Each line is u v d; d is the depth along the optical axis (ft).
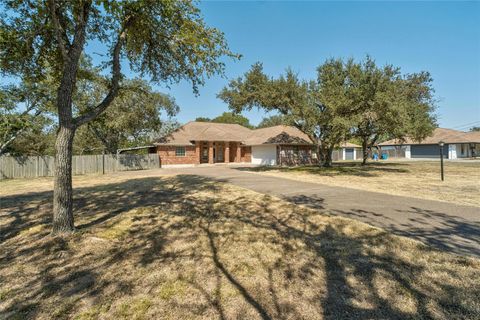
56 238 15.96
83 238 15.99
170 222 19.26
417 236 15.56
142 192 32.94
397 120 51.03
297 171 64.59
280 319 8.24
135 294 9.82
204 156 106.52
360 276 10.89
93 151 109.09
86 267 12.19
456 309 8.59
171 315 8.51
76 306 9.14
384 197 28.14
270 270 11.59
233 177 50.72
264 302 9.18
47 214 22.43
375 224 18.12
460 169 65.46
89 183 43.78
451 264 11.82
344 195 29.63
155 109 90.48
